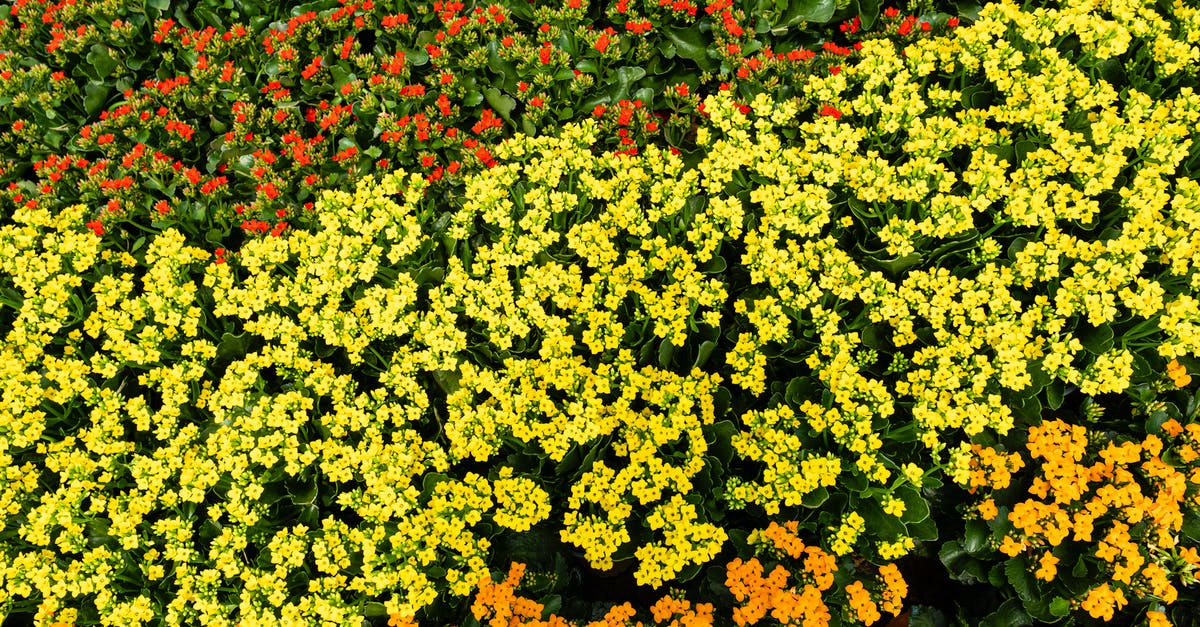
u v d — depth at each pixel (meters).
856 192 0.99
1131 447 0.89
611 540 0.92
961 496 0.96
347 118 1.10
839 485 0.95
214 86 1.13
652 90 1.12
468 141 1.08
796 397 0.97
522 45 1.11
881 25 1.12
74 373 0.97
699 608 0.90
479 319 0.99
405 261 1.03
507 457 0.99
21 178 1.14
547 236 0.99
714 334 0.99
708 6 1.10
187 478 0.92
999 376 0.92
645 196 1.06
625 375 0.96
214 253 1.09
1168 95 1.06
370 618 0.96
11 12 1.18
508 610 0.90
